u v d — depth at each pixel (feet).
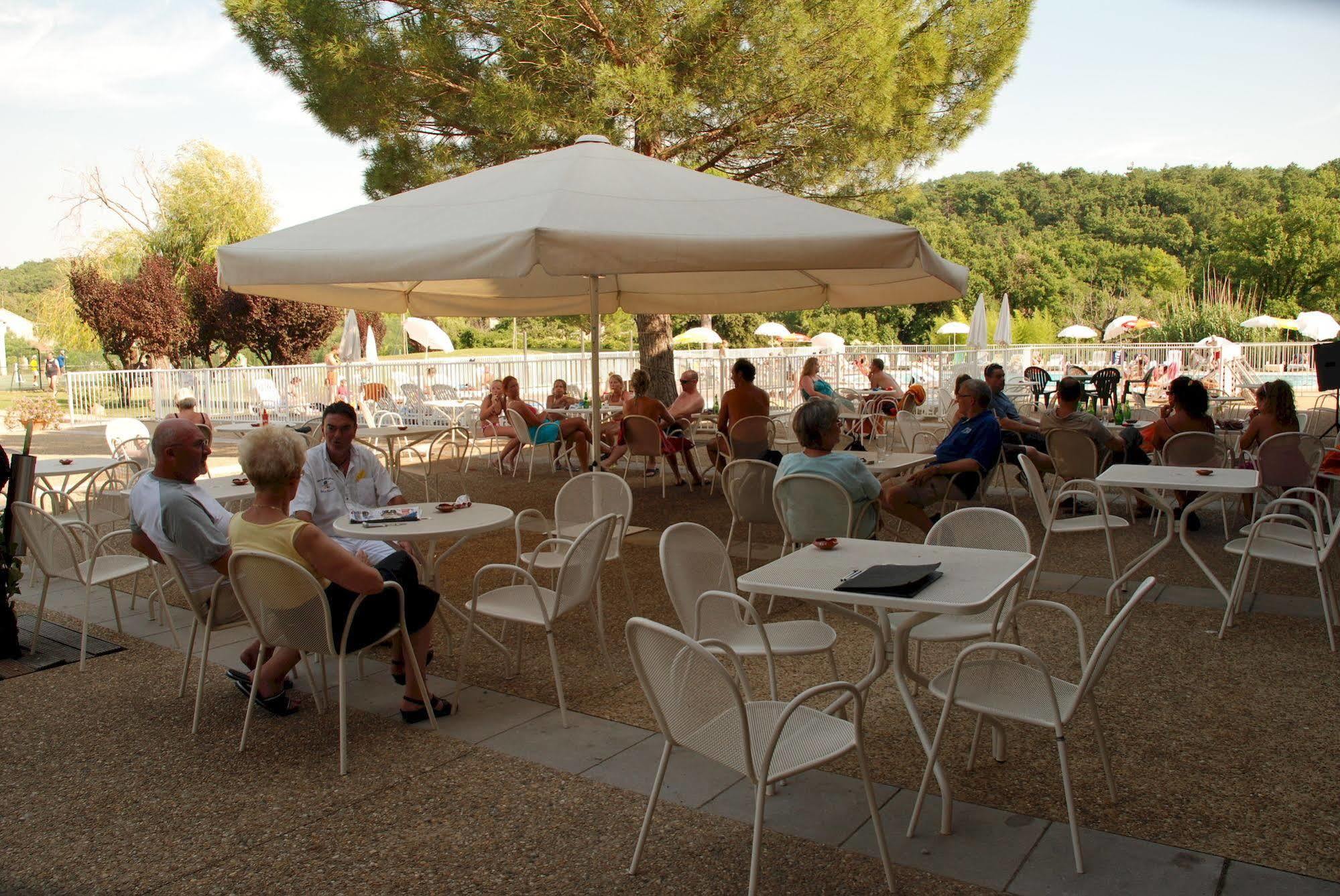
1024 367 73.67
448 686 14.08
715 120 37.76
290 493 12.12
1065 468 23.40
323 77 35.12
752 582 9.74
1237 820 9.59
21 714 13.29
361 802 10.55
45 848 9.71
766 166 41.52
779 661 14.71
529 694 13.69
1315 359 31.42
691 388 34.45
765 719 9.11
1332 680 13.28
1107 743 11.47
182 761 11.68
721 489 32.24
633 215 15.14
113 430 31.09
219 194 98.02
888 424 38.34
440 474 38.14
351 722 12.76
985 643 8.97
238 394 64.39
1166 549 21.53
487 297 29.48
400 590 11.85
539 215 14.66
